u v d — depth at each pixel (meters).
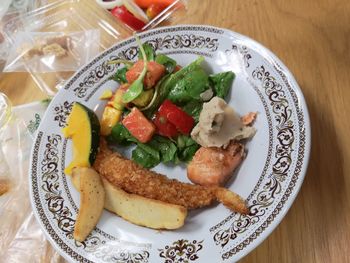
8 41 0.44
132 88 0.33
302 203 0.28
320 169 0.29
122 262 0.27
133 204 0.29
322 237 0.26
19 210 0.33
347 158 0.29
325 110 0.31
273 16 0.38
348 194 0.27
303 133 0.28
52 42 0.42
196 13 0.41
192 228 0.27
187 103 0.33
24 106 0.38
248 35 0.37
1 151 0.36
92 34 0.42
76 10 0.45
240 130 0.30
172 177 0.32
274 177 0.27
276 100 0.30
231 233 0.26
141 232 0.28
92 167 0.32
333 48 0.34
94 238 0.28
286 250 0.26
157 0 0.42
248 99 0.31
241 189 0.28
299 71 0.33
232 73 0.33
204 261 0.25
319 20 0.36
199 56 0.35
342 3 0.36
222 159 0.29
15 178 0.35
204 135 0.30
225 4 0.40
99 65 0.36
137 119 0.32
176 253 0.26
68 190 0.31
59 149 0.33
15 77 0.41
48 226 0.29
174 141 0.32
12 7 0.46
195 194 0.28
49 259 0.30
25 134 0.37
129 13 0.42
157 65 0.34
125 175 0.30
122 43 0.37
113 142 0.34
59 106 0.35
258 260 0.26
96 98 0.35
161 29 0.36
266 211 0.26
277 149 0.28
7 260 0.31
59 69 0.41
